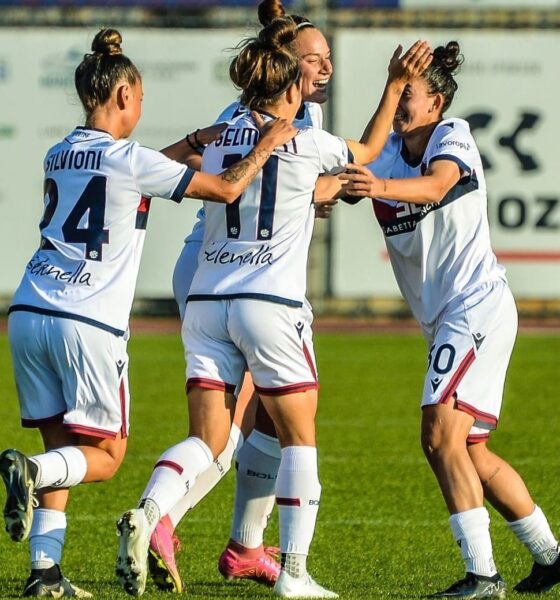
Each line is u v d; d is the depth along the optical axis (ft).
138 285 213.05
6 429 125.90
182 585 68.13
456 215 65.26
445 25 220.64
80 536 81.97
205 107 214.90
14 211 216.33
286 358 61.16
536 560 66.64
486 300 64.39
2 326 223.30
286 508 62.34
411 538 81.71
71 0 217.56
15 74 215.31
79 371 61.67
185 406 140.36
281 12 75.97
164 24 220.23
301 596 61.87
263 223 61.52
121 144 62.18
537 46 216.74
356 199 65.16
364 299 220.84
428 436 63.36
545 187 217.77
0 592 64.95
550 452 113.50
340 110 216.33
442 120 67.10
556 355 188.34
